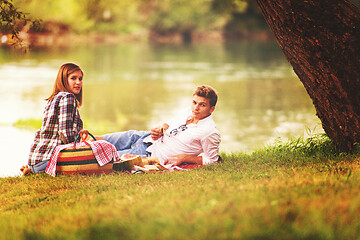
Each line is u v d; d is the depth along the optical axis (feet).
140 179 28.58
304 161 31.83
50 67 161.07
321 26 30.07
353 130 31.65
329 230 15.79
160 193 22.98
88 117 85.05
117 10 319.88
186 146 33.58
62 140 31.58
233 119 81.20
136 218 18.39
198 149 33.76
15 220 21.66
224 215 17.49
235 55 229.86
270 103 100.48
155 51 252.42
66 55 210.59
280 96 110.63
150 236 16.31
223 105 98.07
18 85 118.01
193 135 33.32
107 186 26.99
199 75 155.12
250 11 317.22
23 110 82.64
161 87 128.67
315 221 16.44
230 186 22.88
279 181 23.53
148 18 339.57
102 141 31.58
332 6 29.86
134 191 24.48
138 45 294.05
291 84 133.18
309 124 69.00
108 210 20.07
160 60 206.08
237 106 96.68
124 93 118.32
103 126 72.38
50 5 248.32
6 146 48.03
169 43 315.58
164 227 16.83
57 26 254.06
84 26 285.84
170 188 24.48
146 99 109.09
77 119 32.58
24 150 46.24
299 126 70.18
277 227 16.10
